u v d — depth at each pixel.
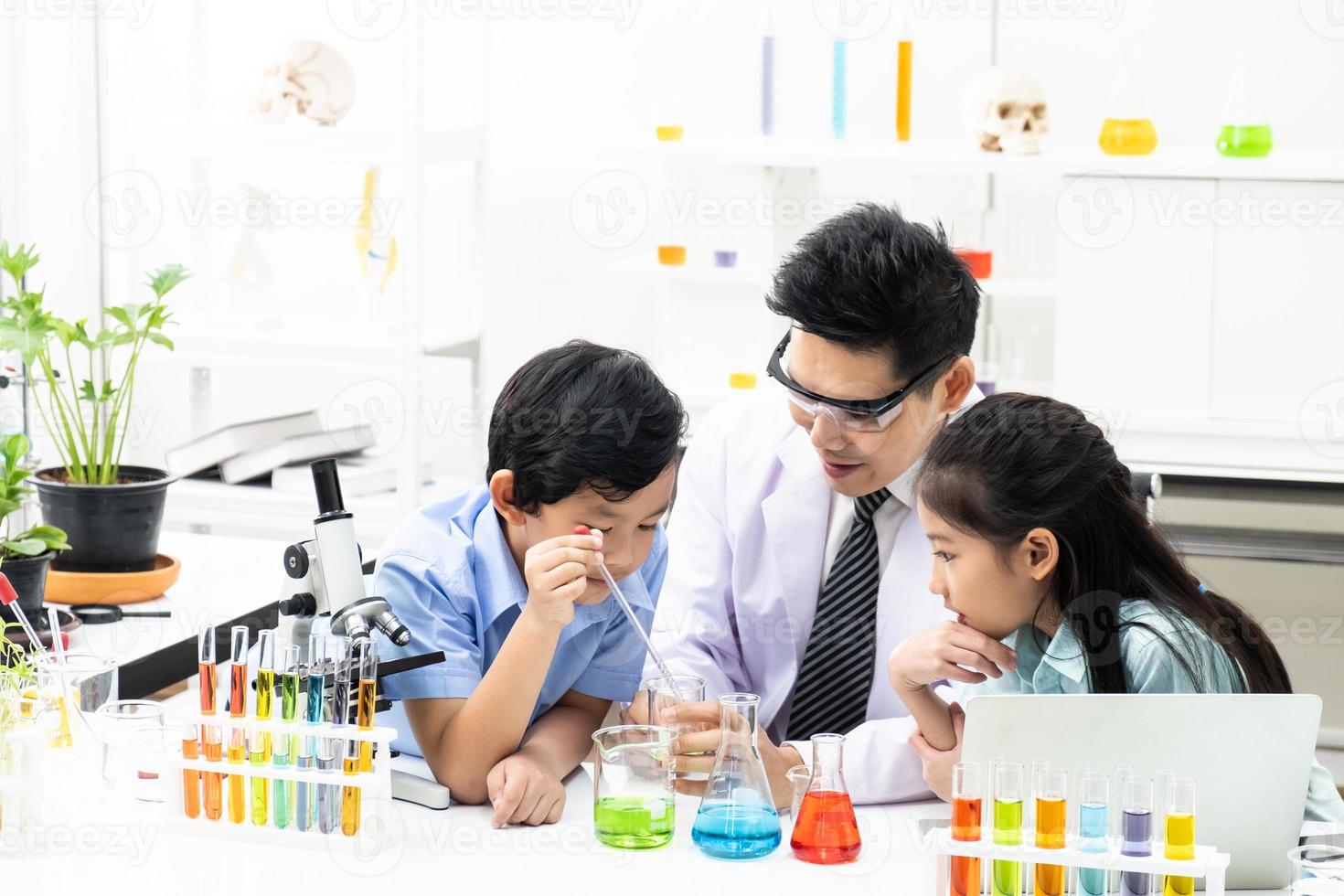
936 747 1.61
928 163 3.34
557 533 1.59
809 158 3.40
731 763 1.49
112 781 1.62
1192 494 2.98
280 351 3.48
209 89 4.00
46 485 2.27
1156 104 3.68
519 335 4.11
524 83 3.99
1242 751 1.37
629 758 1.50
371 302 3.72
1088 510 1.52
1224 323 3.36
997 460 1.50
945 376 1.72
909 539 1.92
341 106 3.47
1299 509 2.95
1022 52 3.72
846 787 1.58
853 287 1.61
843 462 1.74
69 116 3.69
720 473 2.03
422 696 1.61
